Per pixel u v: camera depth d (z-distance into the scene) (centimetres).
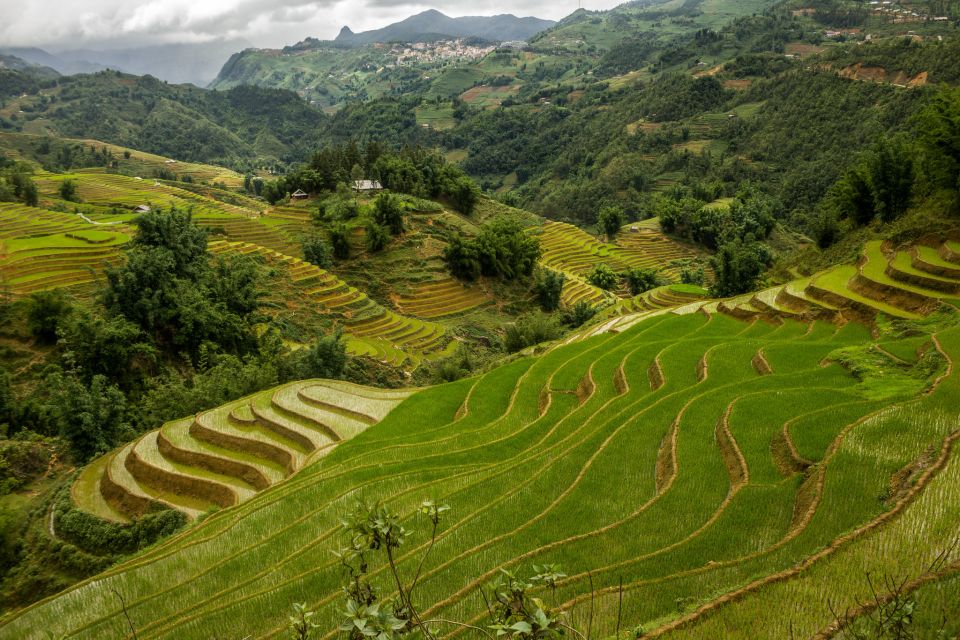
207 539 1780
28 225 6944
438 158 12475
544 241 11956
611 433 2222
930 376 2081
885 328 2950
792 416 2012
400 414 3031
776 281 5800
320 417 3014
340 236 8162
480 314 7981
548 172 19762
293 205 10156
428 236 9069
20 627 1427
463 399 3266
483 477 1998
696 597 1052
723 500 1593
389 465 2219
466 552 1420
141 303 4341
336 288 7025
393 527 489
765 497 1519
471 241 8575
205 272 5269
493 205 12794
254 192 19538
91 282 5106
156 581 1590
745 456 1770
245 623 1252
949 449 1371
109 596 1529
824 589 931
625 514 1603
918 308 3094
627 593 1109
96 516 2467
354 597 506
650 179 15862
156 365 4241
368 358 5469
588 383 2975
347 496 1939
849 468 1476
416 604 1225
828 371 2477
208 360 4512
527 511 1681
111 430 3184
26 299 4291
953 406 1747
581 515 1603
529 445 2427
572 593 1182
